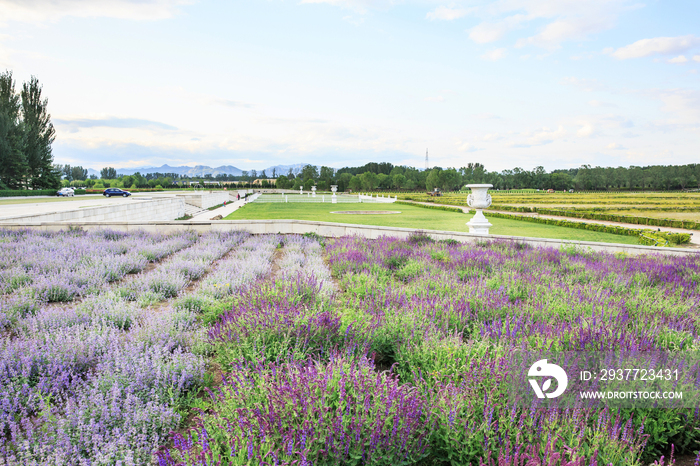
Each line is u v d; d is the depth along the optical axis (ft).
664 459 9.70
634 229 72.49
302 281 20.79
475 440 8.82
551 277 25.66
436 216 106.83
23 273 24.16
